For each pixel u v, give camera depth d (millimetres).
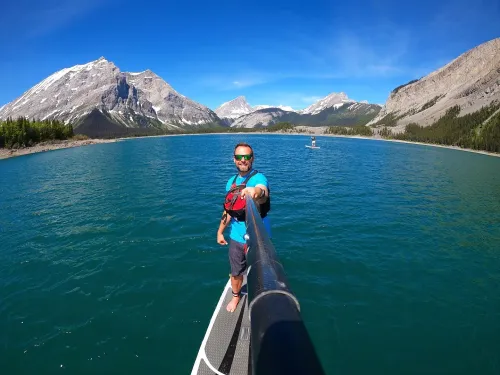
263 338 1384
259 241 2578
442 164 51312
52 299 8555
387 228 14633
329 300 8430
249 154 4695
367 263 10727
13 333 7117
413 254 11672
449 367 6207
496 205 20031
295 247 12016
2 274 10266
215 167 39562
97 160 52375
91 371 6020
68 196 22625
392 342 6879
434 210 18469
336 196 21531
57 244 12938
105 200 20859
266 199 4324
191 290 8836
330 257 11141
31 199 22016
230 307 6594
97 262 10945
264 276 1972
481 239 13523
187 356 6363
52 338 6918
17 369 6090
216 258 10969
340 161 49719
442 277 9906
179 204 19094
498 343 6871
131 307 8062
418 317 7773
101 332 7098
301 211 17312
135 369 6055
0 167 47500
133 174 33500
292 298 1715
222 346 5688
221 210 17453
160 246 12258
